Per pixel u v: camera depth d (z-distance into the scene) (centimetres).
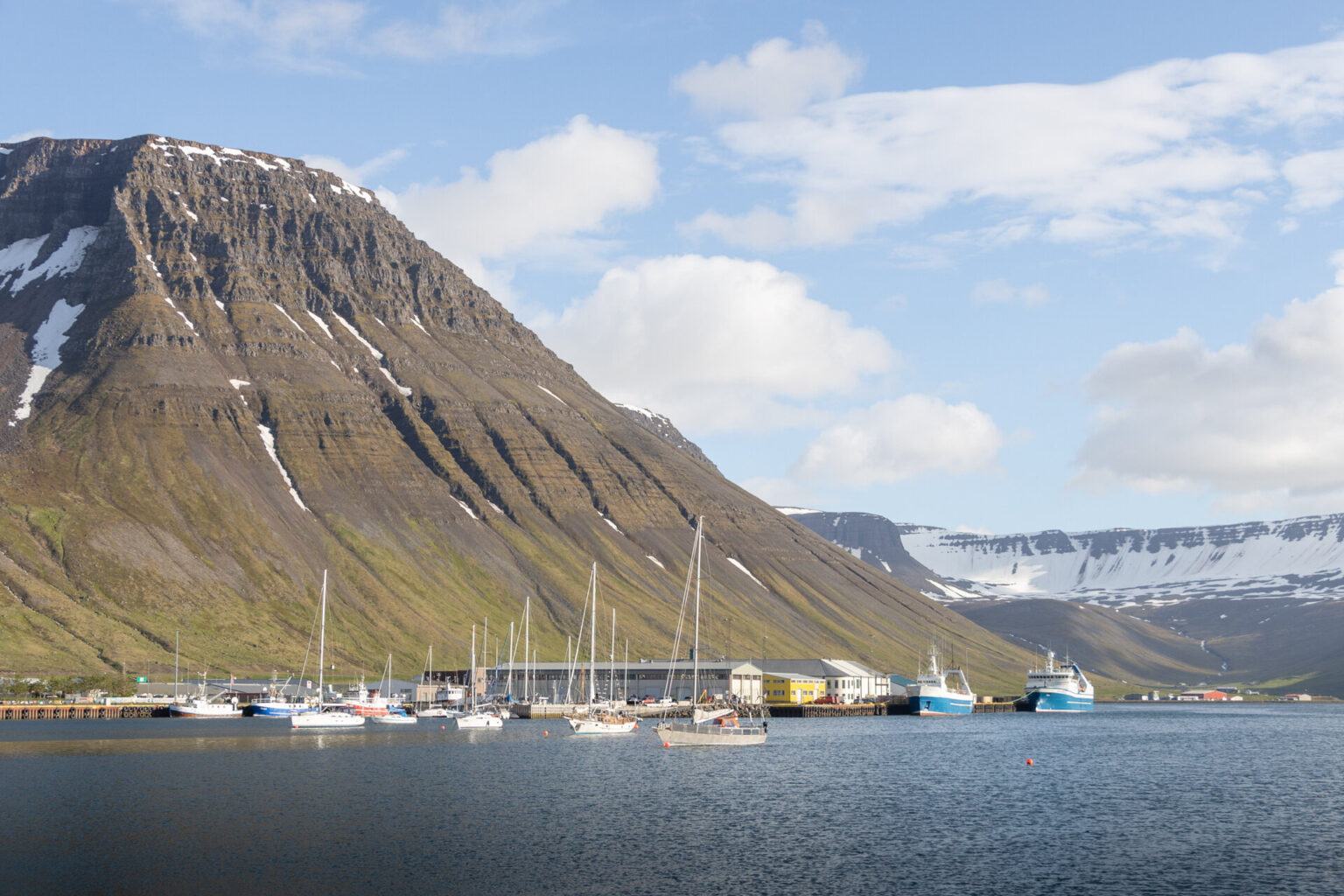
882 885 9238
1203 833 11656
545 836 11050
